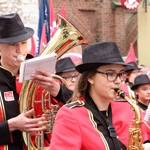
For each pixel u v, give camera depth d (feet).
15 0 73.97
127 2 97.45
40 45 49.14
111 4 112.57
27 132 26.50
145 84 43.04
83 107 22.43
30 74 25.76
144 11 106.42
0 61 28.09
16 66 27.43
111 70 21.95
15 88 27.71
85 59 22.24
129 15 115.03
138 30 107.65
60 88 28.09
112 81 21.93
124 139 22.75
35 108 27.99
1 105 27.17
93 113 22.33
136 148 22.63
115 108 23.32
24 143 27.40
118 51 22.29
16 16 27.35
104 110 22.70
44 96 27.96
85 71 22.58
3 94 27.37
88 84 22.68
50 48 28.27
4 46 26.86
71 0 106.93
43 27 50.78
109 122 22.56
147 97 42.88
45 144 28.71
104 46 22.17
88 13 110.11
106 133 22.17
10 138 26.71
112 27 113.29
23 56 27.07
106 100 22.61
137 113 22.66
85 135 21.79
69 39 28.43
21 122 26.25
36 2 75.41
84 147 21.83
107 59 21.81
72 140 21.67
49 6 53.88
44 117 27.12
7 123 26.32
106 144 21.77
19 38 26.76
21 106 27.12
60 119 22.22
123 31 114.01
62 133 21.88
